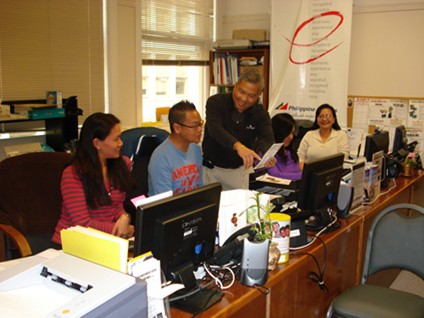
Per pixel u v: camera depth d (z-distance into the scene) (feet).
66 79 12.94
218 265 5.57
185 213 4.79
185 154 7.43
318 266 6.71
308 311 6.95
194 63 17.61
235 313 5.18
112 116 6.75
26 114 10.71
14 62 11.70
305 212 6.96
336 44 14.89
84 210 6.56
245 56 17.08
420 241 7.39
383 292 7.21
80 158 6.68
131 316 3.59
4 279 3.85
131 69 14.74
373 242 7.72
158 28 15.90
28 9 11.80
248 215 5.90
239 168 9.88
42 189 8.37
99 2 13.47
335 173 7.36
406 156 12.25
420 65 14.39
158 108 16.35
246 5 17.72
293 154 10.87
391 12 14.57
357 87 15.60
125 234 6.64
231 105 9.27
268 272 5.63
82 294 3.42
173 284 4.61
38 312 3.56
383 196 9.87
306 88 15.61
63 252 4.35
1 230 7.66
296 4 15.35
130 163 7.44
